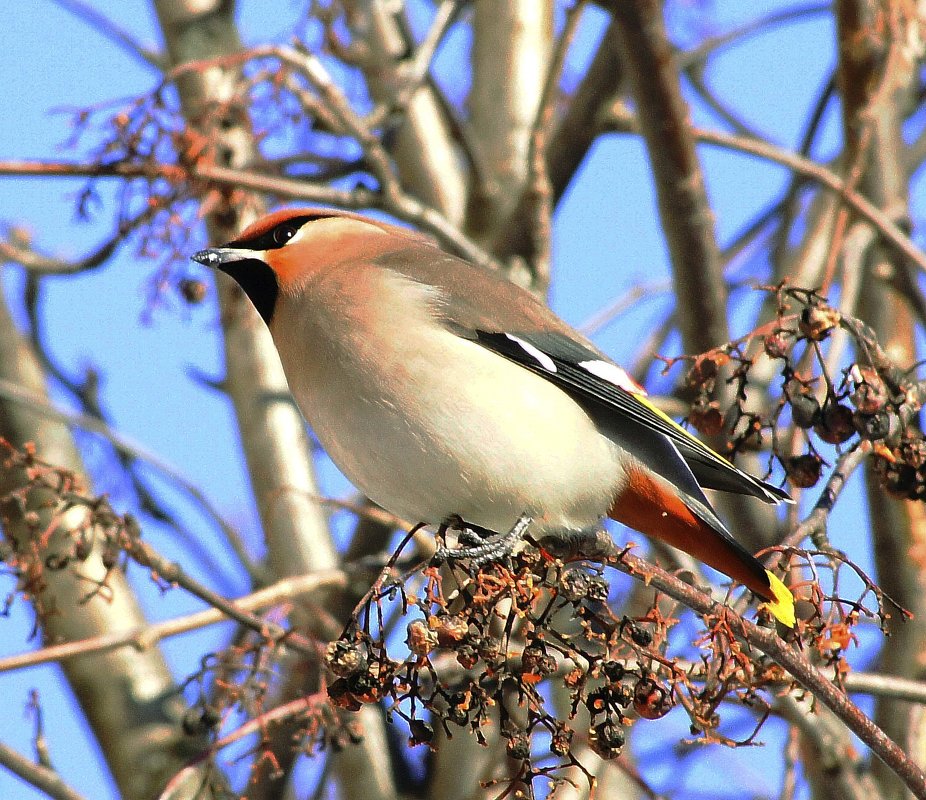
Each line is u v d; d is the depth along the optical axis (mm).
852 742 10422
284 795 11562
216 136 11453
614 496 8922
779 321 8289
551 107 13961
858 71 12445
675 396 13062
